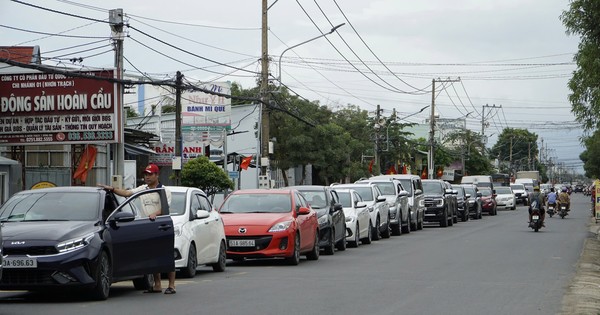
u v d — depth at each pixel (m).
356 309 20.12
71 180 55.38
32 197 22.23
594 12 38.69
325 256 38.69
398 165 126.38
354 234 44.22
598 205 75.25
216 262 30.41
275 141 87.50
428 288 24.94
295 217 34.16
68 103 51.47
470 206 84.56
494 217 90.81
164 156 74.69
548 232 59.59
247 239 32.59
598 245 46.06
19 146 55.06
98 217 21.50
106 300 21.22
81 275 20.06
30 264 19.66
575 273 30.33
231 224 32.91
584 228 65.94
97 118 50.97
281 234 32.75
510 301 22.06
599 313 20.23
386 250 42.38
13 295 22.70
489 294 23.56
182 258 27.30
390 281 26.95
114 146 53.03
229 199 35.38
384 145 121.38
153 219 22.91
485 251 40.97
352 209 45.47
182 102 75.88
